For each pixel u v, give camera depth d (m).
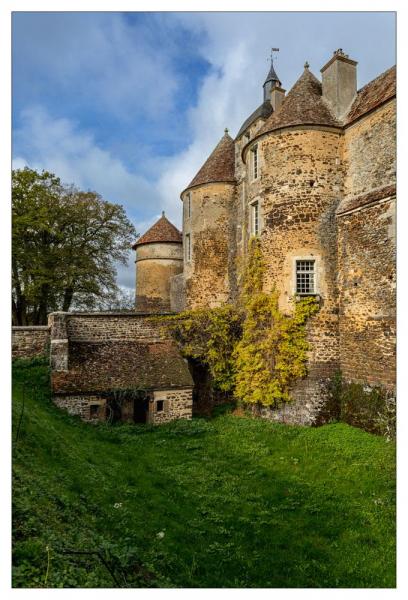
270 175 14.27
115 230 29.66
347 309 12.82
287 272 13.61
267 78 21.17
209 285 19.88
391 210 11.12
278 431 12.24
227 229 19.94
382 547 6.33
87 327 16.34
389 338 11.04
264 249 14.41
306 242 13.45
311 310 13.05
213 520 7.29
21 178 25.34
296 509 7.67
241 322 16.95
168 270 29.36
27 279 25.78
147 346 16.53
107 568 4.63
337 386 12.90
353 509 7.46
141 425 13.65
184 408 14.81
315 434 11.53
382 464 8.92
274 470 9.54
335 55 14.15
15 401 10.67
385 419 10.80
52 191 27.38
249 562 6.04
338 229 13.43
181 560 5.92
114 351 15.78
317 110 14.07
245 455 10.70
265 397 13.62
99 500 7.25
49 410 12.66
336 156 13.73
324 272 13.30
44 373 14.59
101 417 13.73
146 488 8.42
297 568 5.92
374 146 12.38
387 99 11.73
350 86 14.27
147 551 6.00
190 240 20.97
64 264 26.66
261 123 18.25
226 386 16.36
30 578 3.99
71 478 7.57
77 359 14.81
